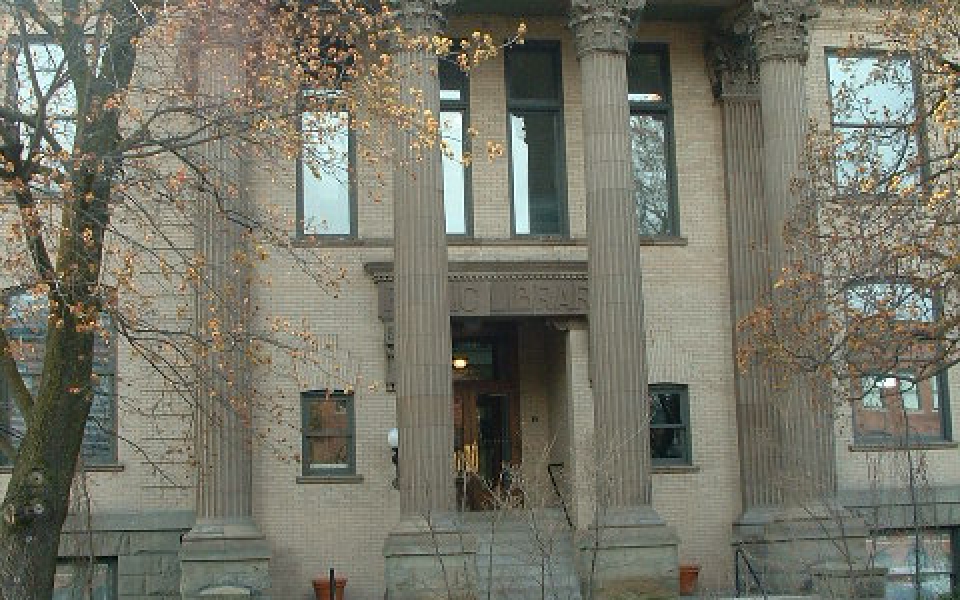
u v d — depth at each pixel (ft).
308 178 93.25
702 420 95.55
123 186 60.03
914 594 90.68
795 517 86.02
